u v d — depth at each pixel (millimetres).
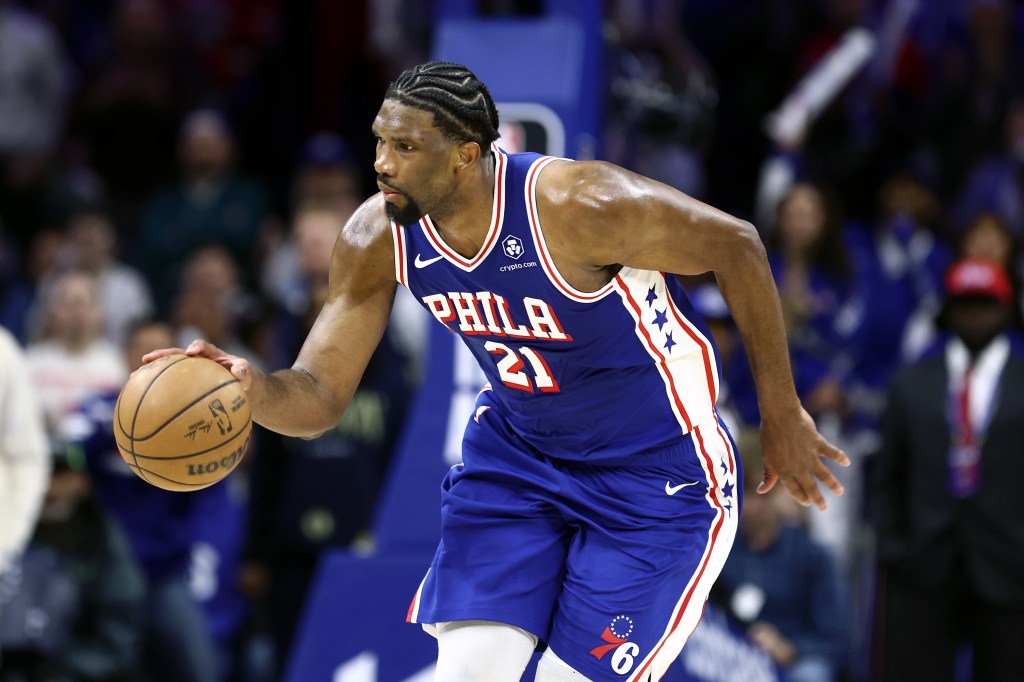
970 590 19500
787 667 19078
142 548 21266
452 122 9875
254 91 35250
